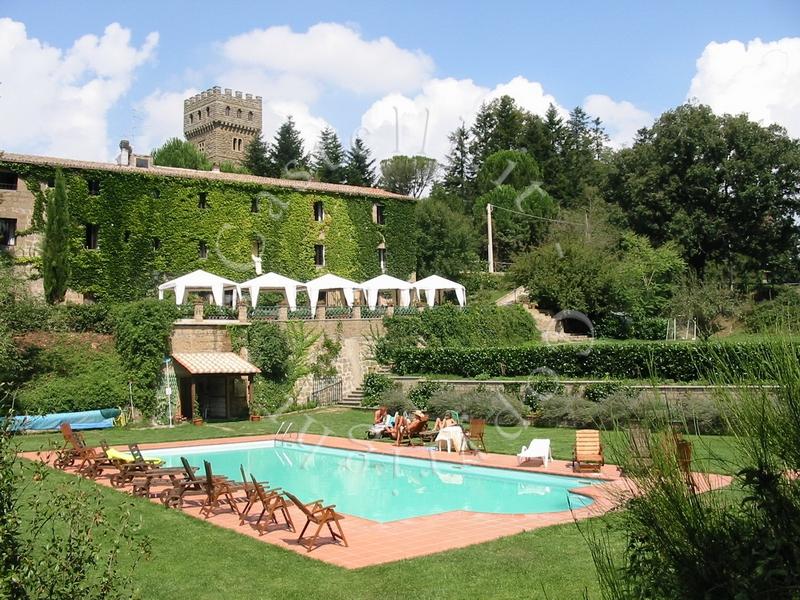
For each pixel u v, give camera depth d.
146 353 29.84
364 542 11.02
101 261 40.47
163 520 12.57
